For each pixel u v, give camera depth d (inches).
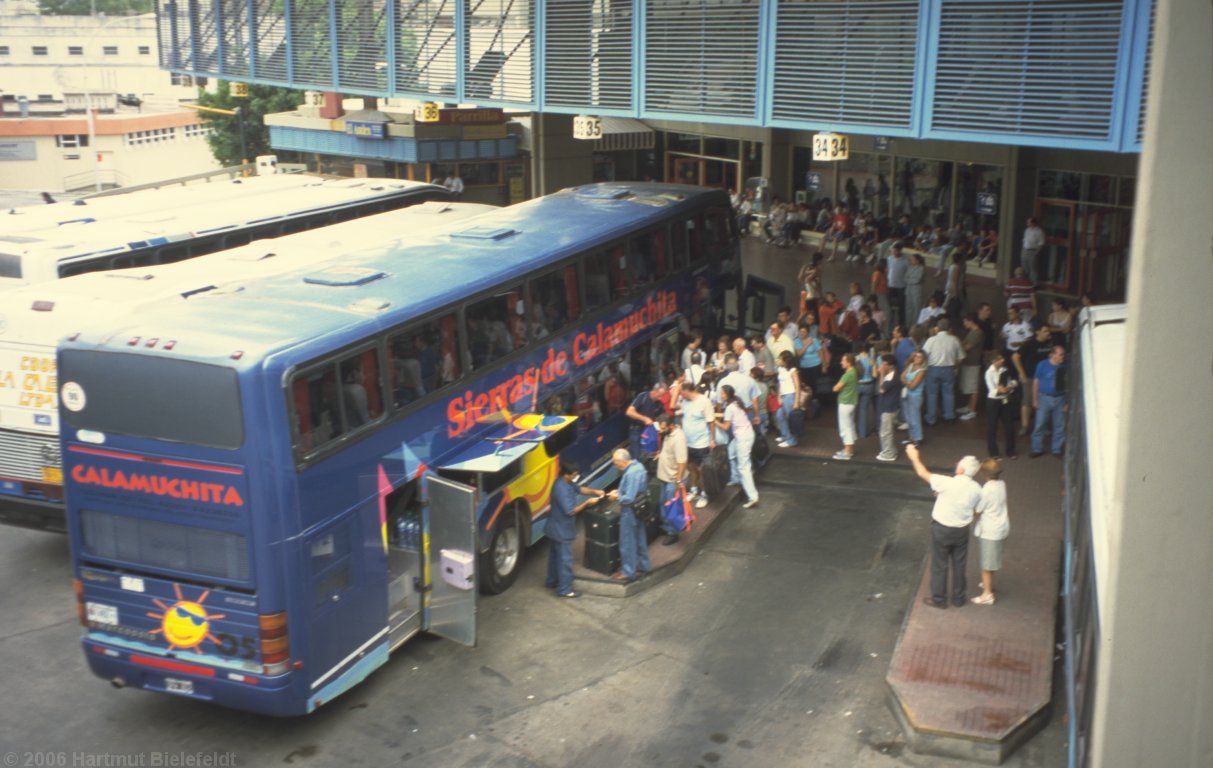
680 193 834.8
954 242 1198.9
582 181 1169.4
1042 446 719.7
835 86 676.1
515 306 589.0
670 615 553.6
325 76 1044.5
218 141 2367.1
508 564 588.7
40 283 612.4
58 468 585.0
